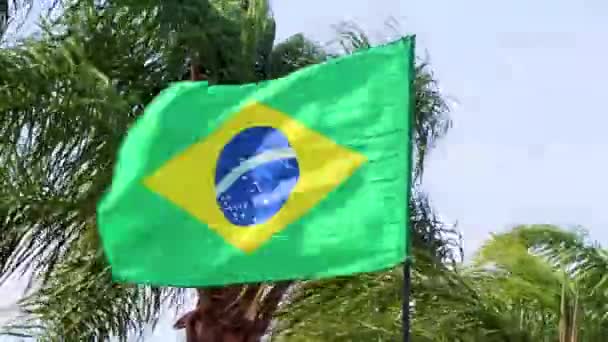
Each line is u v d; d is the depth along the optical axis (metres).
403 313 6.21
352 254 6.32
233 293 10.31
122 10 10.70
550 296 13.09
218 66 10.77
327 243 6.36
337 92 6.53
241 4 11.32
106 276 10.46
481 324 12.37
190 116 6.61
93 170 9.98
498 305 12.97
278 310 11.10
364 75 6.51
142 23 10.68
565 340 12.80
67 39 10.45
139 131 6.60
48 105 9.87
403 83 6.45
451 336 12.13
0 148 9.90
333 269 6.33
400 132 6.38
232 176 6.54
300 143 6.51
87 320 10.66
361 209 6.35
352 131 6.46
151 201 6.52
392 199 6.31
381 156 6.39
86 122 9.85
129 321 10.84
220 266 6.41
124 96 10.41
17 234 10.15
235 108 6.62
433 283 11.81
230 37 10.85
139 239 6.48
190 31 10.64
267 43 11.31
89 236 10.20
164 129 6.57
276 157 6.52
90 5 10.65
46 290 10.65
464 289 12.19
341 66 6.55
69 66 10.01
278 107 6.58
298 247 6.38
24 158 9.96
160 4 10.66
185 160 6.55
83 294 10.56
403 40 6.48
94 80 9.97
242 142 6.57
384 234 6.29
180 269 6.45
